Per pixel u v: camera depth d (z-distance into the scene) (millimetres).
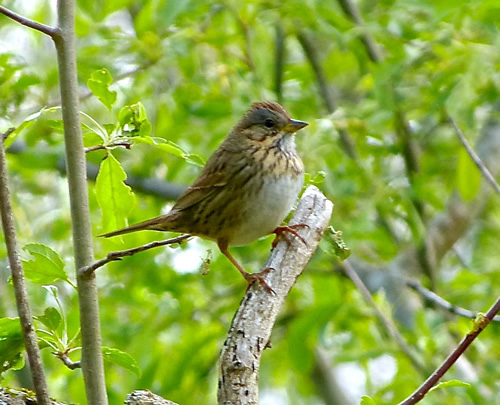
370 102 12586
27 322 5699
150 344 12148
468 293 13492
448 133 14906
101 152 12359
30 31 13328
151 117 12656
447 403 11477
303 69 14539
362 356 11883
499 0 11078
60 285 12273
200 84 12820
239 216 8672
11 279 6180
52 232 12852
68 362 6066
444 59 11945
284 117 8805
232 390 5629
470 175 11578
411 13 13602
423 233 13062
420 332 11789
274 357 14398
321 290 12828
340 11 12797
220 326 13250
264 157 8609
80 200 6102
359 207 12539
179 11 10719
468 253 16953
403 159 14289
